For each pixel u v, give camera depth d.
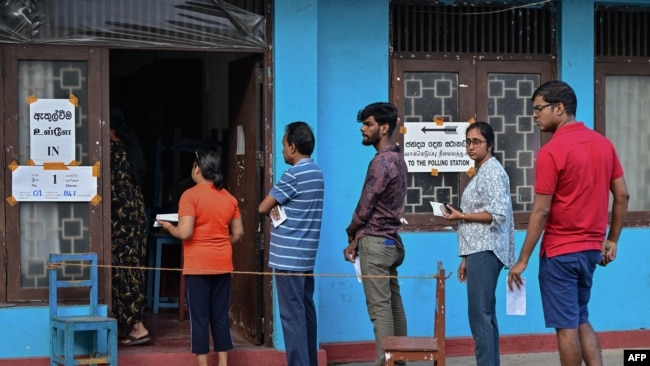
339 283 7.32
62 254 6.41
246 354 6.87
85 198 6.57
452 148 7.54
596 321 7.76
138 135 9.31
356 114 7.32
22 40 6.45
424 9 7.50
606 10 7.86
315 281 7.13
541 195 5.45
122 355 6.66
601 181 5.50
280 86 6.89
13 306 6.45
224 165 8.19
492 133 6.23
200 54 9.27
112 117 7.10
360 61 7.33
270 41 6.95
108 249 6.62
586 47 7.73
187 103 9.34
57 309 6.46
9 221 6.46
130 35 6.66
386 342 5.70
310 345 6.46
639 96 7.98
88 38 6.56
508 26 7.69
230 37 6.87
